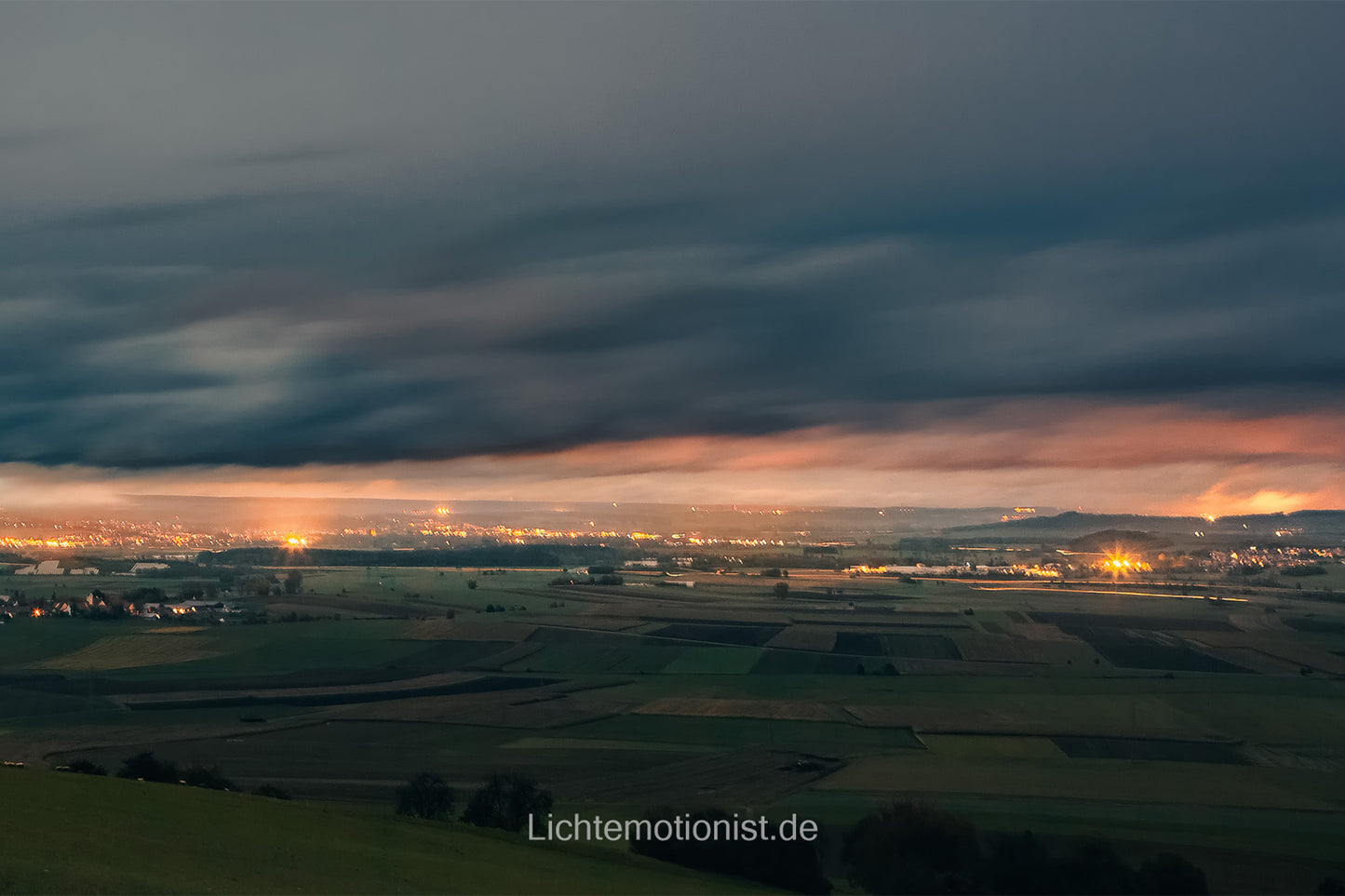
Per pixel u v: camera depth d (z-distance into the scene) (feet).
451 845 152.46
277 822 144.46
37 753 326.44
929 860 192.34
